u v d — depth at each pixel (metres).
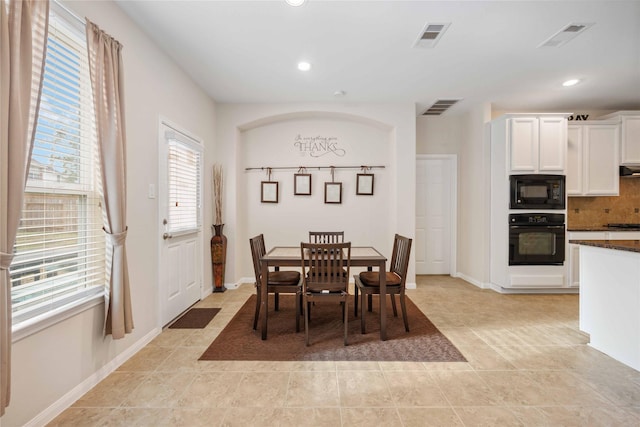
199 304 3.56
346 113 4.29
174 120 3.04
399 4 2.20
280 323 2.99
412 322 3.03
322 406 1.73
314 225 4.61
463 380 2.00
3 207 1.26
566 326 2.93
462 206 4.91
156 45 2.70
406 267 2.79
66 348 1.71
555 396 1.82
